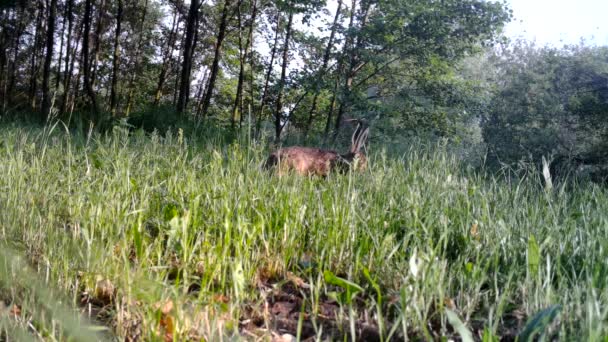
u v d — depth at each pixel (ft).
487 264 10.19
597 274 9.39
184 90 58.34
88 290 10.27
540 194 15.28
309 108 72.64
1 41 86.02
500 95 57.36
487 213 13.33
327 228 13.05
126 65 98.27
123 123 20.36
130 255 12.43
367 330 9.18
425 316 8.65
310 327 9.53
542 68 57.31
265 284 11.55
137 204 13.92
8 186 14.34
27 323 8.32
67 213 13.66
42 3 85.20
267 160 22.13
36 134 27.58
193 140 29.04
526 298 9.98
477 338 8.98
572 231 12.35
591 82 51.62
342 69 55.88
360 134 22.81
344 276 11.68
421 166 17.83
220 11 78.84
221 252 10.88
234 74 90.63
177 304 8.55
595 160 40.83
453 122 53.67
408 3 49.96
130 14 93.61
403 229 13.69
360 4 53.78
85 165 17.19
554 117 51.83
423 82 54.34
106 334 8.74
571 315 8.60
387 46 52.49
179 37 94.22
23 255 10.07
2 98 89.45
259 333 9.17
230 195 13.78
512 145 47.73
